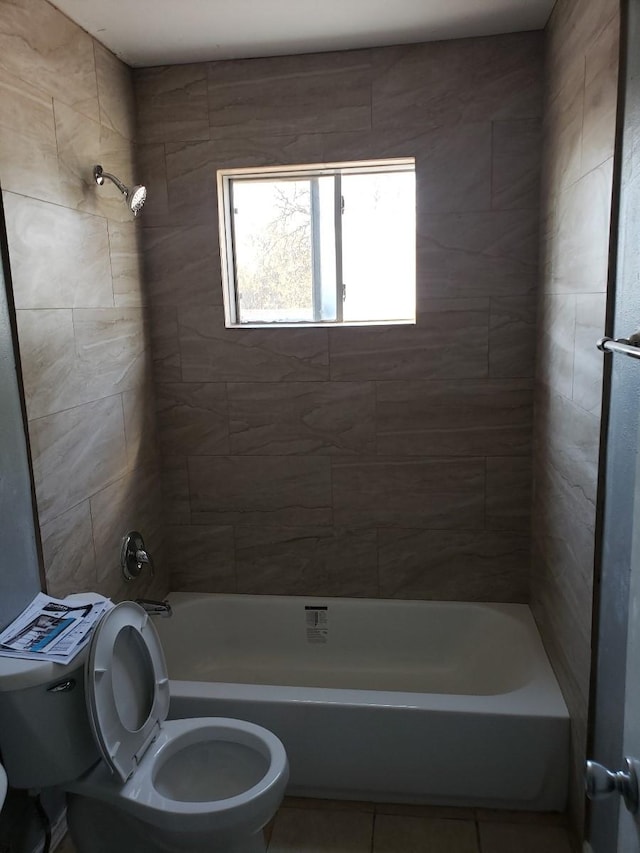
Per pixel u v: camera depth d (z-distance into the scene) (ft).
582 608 6.12
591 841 5.87
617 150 4.98
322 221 9.07
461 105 8.28
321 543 9.57
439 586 9.46
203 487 9.65
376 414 9.12
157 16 7.22
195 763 6.32
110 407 8.07
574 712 6.47
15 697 5.29
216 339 9.20
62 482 6.91
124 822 5.96
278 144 8.66
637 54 4.56
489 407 8.90
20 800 6.08
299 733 7.07
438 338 8.82
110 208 8.07
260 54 8.40
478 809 7.03
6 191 5.97
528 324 8.63
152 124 8.82
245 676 9.39
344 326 8.95
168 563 9.93
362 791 7.16
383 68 8.33
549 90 7.71
